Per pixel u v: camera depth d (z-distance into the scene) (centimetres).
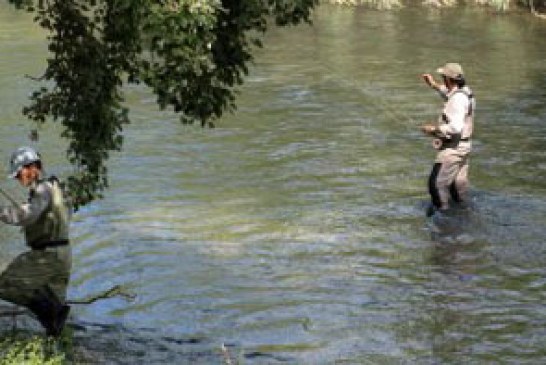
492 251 1257
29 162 875
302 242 1285
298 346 966
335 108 2184
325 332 1004
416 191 1536
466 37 3306
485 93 2386
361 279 1156
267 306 1070
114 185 1527
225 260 1212
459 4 4094
